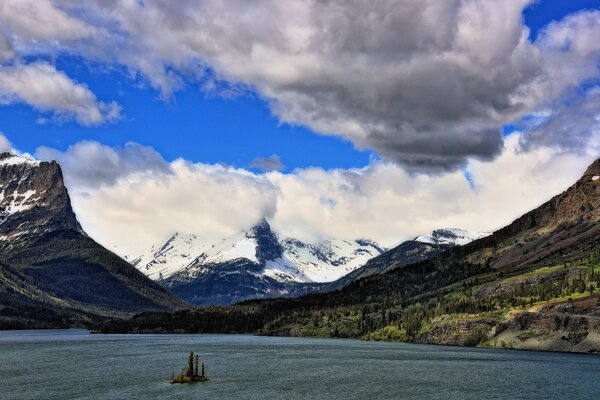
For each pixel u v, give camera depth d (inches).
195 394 7829.7
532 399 7583.7
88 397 7578.7
